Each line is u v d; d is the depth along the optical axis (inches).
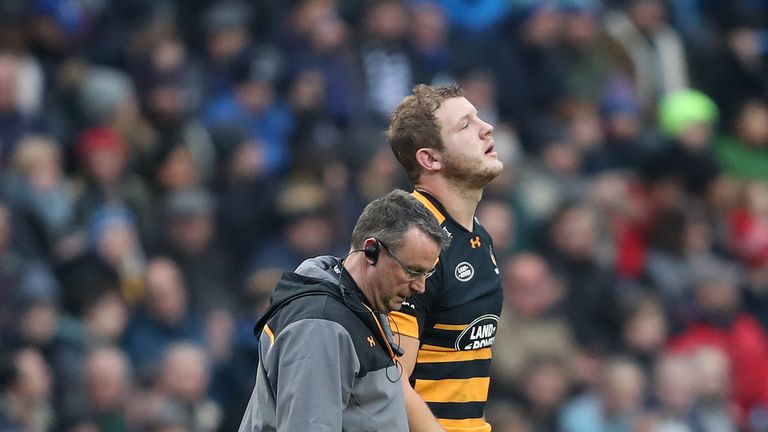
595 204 1849.2
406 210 799.1
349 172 1745.8
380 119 1894.7
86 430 1355.8
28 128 1615.4
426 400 840.9
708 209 2032.5
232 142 1715.1
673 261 1888.5
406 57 1946.4
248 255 1673.2
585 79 2113.7
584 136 2017.7
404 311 822.5
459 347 842.8
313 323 777.6
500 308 859.4
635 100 2194.9
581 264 1744.6
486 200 1763.0
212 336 1533.0
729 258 1996.8
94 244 1501.0
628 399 1573.6
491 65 2042.3
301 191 1673.2
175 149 1663.4
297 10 1909.4
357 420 786.8
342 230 1674.5
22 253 1472.7
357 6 2003.0
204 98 1825.8
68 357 1406.3
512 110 2031.3
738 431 1772.9
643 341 1696.6
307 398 765.9
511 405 1523.1
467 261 841.5
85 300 1449.3
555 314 1644.9
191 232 1588.3
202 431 1417.3
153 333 1489.9
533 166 1879.9
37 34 1702.8
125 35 1827.0
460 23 2084.2
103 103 1651.1
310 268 816.3
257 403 805.9
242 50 1868.8
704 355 1692.9
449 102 844.0
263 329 807.7
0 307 1390.3
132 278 1505.9
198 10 1959.9
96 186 1577.3
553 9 2094.0
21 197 1504.7
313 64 1873.8
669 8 2353.6
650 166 2025.1
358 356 783.7
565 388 1577.3
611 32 2246.6
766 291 1951.3
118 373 1378.0
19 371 1316.4
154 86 1724.9
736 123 2279.8
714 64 2319.1
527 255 1658.5
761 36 2383.1
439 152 840.3
